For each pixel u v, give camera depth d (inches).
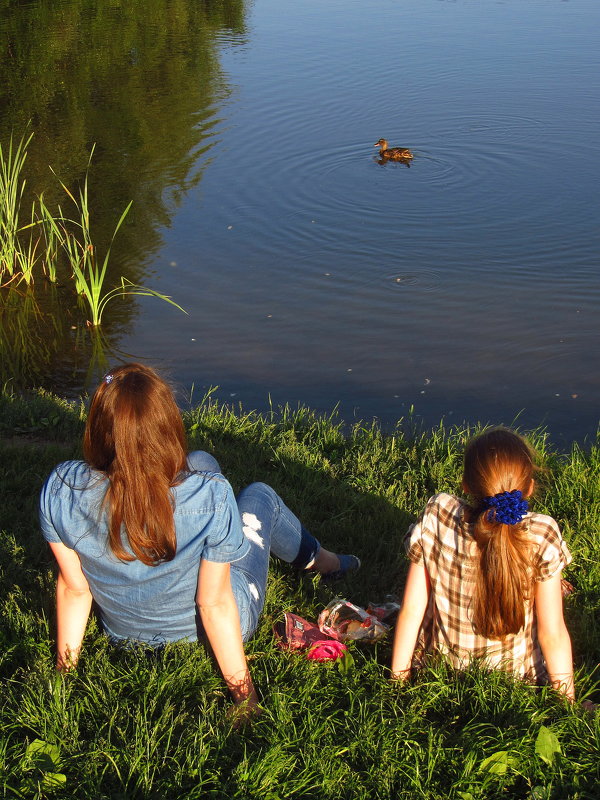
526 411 309.0
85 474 106.6
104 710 115.4
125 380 103.8
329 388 329.7
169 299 393.7
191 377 339.3
